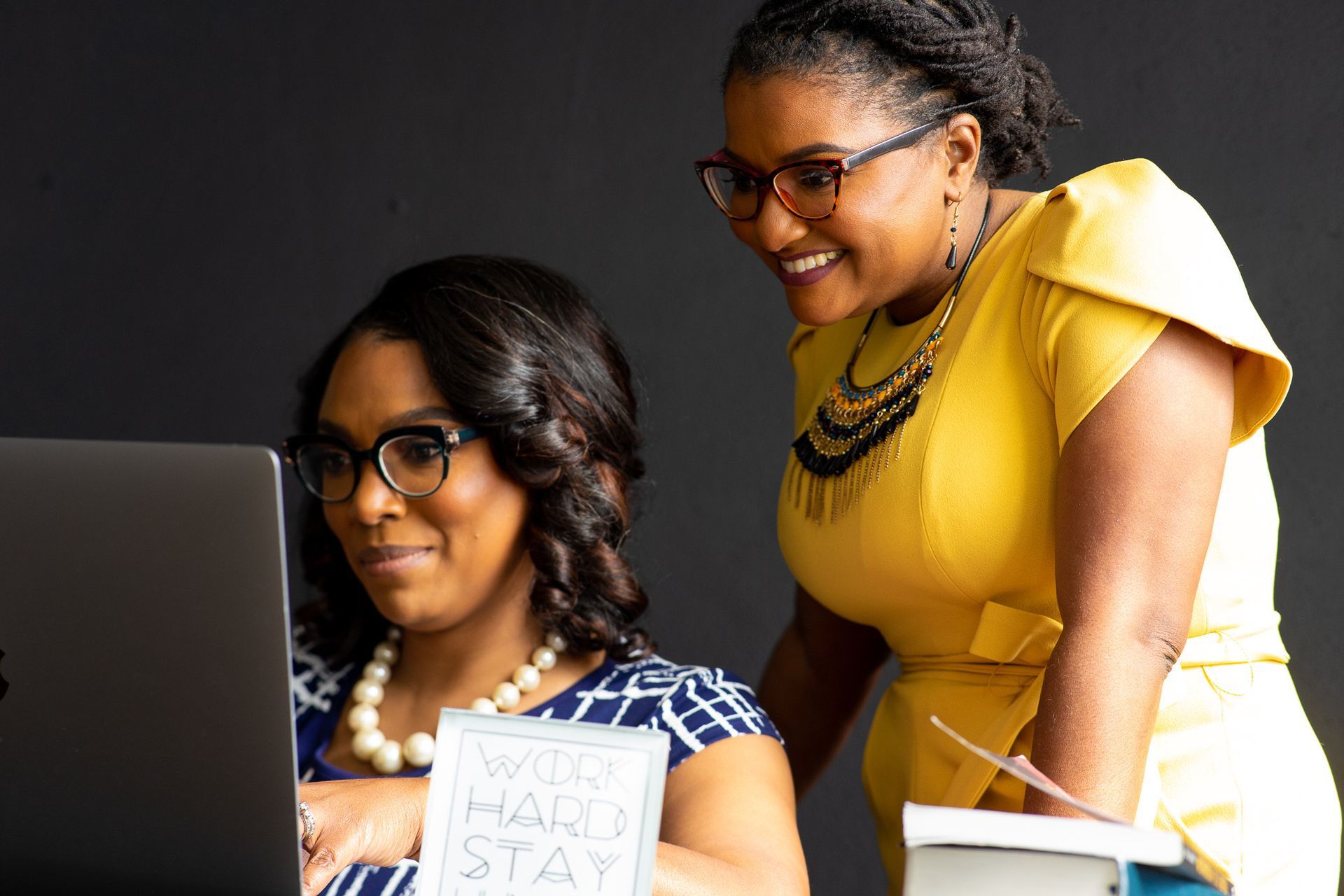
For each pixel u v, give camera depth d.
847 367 1.39
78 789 0.88
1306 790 1.19
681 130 2.46
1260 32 2.05
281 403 2.65
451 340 1.36
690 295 2.45
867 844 2.32
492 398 1.34
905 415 1.26
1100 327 1.09
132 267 2.72
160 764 0.86
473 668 1.42
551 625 1.40
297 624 1.59
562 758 0.83
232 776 0.85
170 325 2.70
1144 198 1.14
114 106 2.73
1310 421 2.01
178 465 0.80
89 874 0.91
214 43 2.69
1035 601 1.23
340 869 0.91
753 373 2.42
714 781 1.27
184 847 0.89
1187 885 0.73
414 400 1.36
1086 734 1.01
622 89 2.49
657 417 2.46
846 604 1.39
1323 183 2.01
